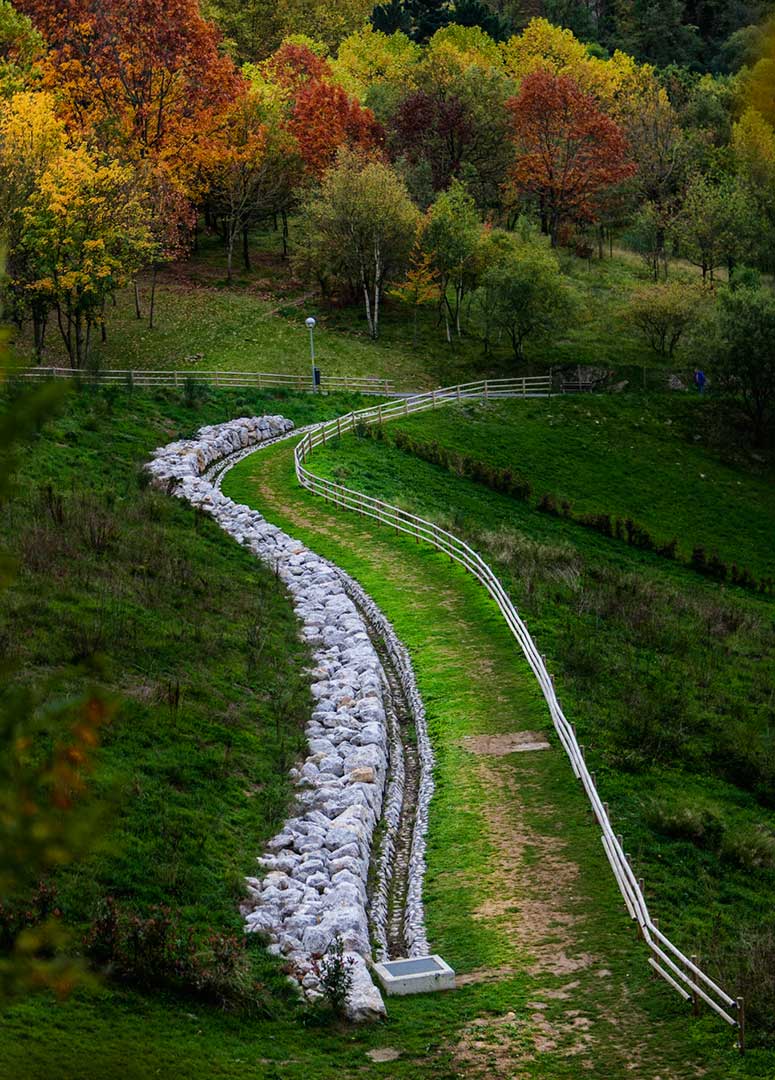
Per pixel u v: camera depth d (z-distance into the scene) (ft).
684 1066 56.24
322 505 171.22
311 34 535.19
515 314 290.35
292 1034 58.54
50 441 164.86
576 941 69.05
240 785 84.84
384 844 81.61
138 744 84.69
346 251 304.50
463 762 94.73
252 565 140.56
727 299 272.10
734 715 115.03
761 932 72.64
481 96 379.76
